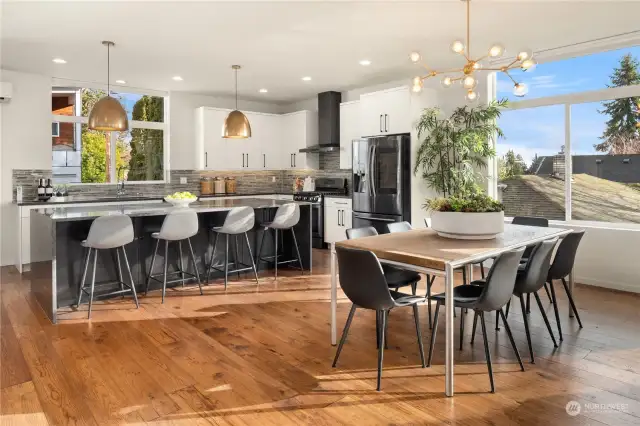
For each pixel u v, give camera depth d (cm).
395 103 620
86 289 439
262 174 872
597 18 416
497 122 591
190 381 275
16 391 263
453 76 611
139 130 735
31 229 465
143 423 229
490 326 371
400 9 388
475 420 230
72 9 382
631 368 289
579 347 325
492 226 325
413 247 303
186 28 430
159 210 464
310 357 311
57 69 589
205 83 681
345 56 531
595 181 514
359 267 269
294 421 230
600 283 502
